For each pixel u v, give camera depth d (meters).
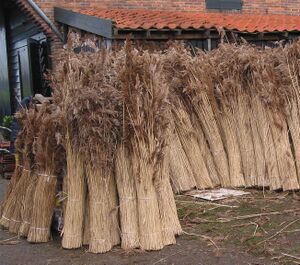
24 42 13.81
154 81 5.61
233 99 7.90
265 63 7.68
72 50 6.03
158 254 5.50
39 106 6.54
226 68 7.90
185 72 7.77
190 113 7.95
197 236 6.00
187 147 7.83
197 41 11.31
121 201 5.66
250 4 14.79
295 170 7.51
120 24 10.34
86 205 5.76
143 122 5.54
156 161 5.62
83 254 5.57
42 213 6.01
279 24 12.77
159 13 12.85
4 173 10.38
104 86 5.51
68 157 5.66
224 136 7.96
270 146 7.62
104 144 5.50
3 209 6.80
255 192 7.63
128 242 5.61
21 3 11.88
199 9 13.99
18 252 5.80
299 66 7.61
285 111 7.56
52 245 5.94
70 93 5.50
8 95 14.77
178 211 6.92
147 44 10.47
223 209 6.95
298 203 7.06
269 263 5.20
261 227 6.21
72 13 11.52
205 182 7.82
